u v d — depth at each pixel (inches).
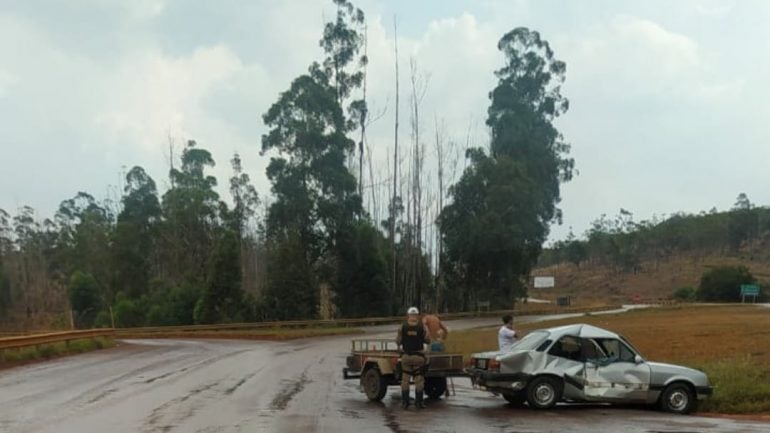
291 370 827.4
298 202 2310.5
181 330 1911.9
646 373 546.3
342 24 2507.4
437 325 617.3
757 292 2977.4
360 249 2397.9
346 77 2518.5
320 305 2536.9
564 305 3253.0
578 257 4916.3
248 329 2007.9
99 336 1306.6
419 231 2544.3
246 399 560.4
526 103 2775.6
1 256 3346.5
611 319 1820.9
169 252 2881.4
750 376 609.3
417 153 2544.3
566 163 2827.3
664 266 4766.2
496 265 2657.5
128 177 3041.3
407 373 533.6
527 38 2778.1
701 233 4670.3
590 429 442.3
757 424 474.6
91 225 3240.7
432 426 446.0
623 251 4822.8
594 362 547.2
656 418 500.7
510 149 2728.8
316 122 2346.2
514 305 2805.1
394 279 2481.5
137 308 2500.0
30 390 611.2
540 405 535.2
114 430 413.4
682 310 2250.2
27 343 964.0
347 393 618.2
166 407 509.4
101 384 661.3
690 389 549.3
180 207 2795.3
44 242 3585.1
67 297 2928.2
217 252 2266.2
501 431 430.6
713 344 939.3
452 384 636.1
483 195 2620.6
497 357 542.3
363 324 2187.5
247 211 3006.9
